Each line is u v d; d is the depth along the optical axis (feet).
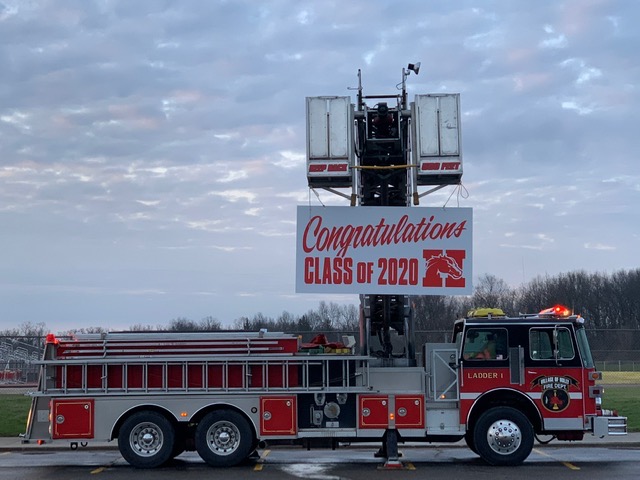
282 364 47.14
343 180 51.31
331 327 97.45
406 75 52.85
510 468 45.78
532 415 47.75
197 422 48.19
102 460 52.11
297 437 46.68
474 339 47.14
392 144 51.96
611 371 104.37
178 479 42.78
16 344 92.53
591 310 200.75
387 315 51.03
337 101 51.06
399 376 47.42
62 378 47.29
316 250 50.49
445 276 50.08
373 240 50.44
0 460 52.39
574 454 53.26
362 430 46.78
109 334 47.65
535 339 46.93
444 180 51.34
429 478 42.19
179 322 104.47
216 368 47.32
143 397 47.09
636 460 49.65
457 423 47.01
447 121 50.62
